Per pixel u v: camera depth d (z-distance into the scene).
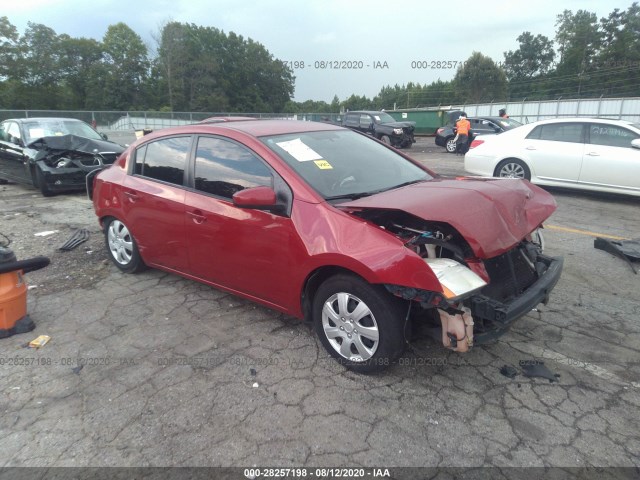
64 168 9.15
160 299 4.41
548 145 8.74
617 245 5.66
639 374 3.18
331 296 3.18
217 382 3.15
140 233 4.53
